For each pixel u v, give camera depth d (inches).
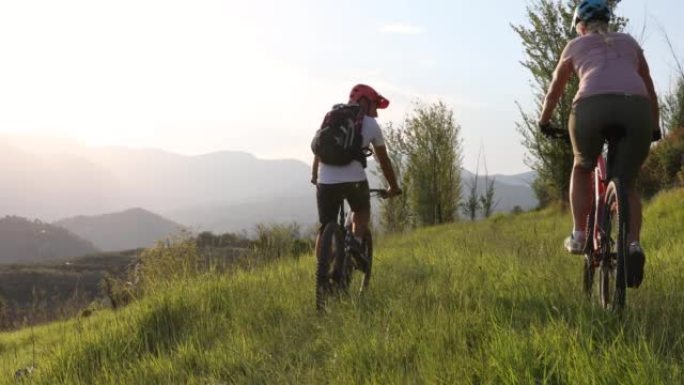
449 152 1401.3
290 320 226.5
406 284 244.8
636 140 163.6
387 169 255.1
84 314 442.0
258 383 169.6
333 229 240.4
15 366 289.9
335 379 152.7
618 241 153.6
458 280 239.3
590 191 181.2
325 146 241.9
